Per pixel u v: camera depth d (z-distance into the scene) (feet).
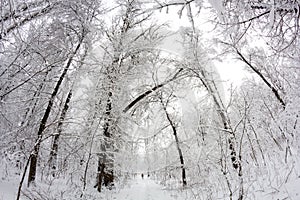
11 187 28.17
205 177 32.19
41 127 33.73
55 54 36.14
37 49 31.78
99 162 41.78
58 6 31.99
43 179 36.99
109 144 42.04
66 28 36.22
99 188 40.83
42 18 30.94
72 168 38.91
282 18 16.14
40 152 36.88
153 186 53.78
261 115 34.35
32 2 27.78
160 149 55.88
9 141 31.71
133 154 48.85
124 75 48.80
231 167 26.61
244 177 26.94
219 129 25.07
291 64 29.53
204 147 30.66
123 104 49.03
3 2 25.86
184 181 45.32
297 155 26.32
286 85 37.22
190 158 45.44
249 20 16.62
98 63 43.39
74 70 39.17
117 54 48.39
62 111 38.88
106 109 44.04
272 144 33.09
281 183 24.08
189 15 17.52
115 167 44.68
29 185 30.66
